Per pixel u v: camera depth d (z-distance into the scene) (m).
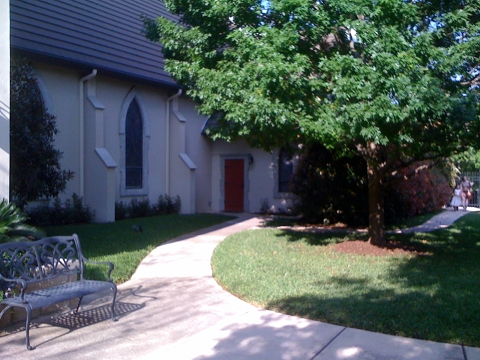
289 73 7.61
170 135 18.19
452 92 7.97
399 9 8.10
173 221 15.19
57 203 13.73
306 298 6.67
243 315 6.22
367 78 7.66
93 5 16.48
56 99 14.01
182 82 10.47
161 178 17.86
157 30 10.78
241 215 17.89
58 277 6.64
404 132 7.78
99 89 15.28
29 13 13.94
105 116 15.52
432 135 7.78
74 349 5.14
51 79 13.85
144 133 17.03
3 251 5.66
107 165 14.47
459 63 7.94
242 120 8.02
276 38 7.98
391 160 9.83
